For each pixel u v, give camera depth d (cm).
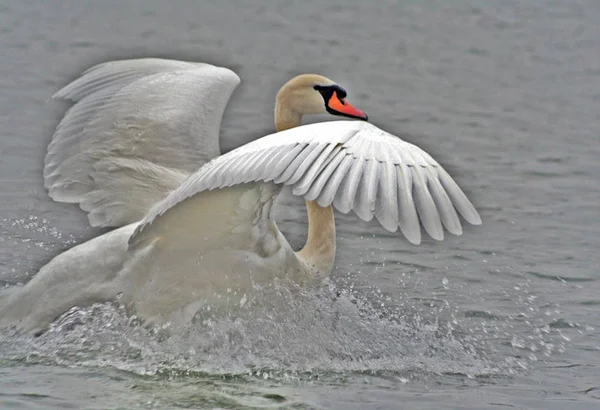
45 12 3494
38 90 2509
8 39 3072
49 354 1040
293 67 2983
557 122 2475
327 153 822
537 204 1812
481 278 1405
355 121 862
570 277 1420
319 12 3762
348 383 1023
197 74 1220
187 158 1162
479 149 2206
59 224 1568
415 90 2770
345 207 792
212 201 963
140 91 1184
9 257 1397
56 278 1052
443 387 1023
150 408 929
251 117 2394
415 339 1158
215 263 1024
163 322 1042
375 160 817
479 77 2944
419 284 1370
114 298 1037
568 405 979
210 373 1033
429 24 3616
